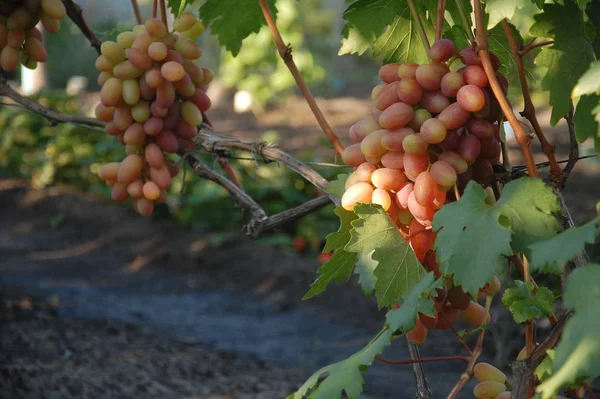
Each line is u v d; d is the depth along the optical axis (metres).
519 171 1.59
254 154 1.92
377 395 3.71
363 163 1.61
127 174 1.93
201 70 1.95
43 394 3.51
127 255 6.59
